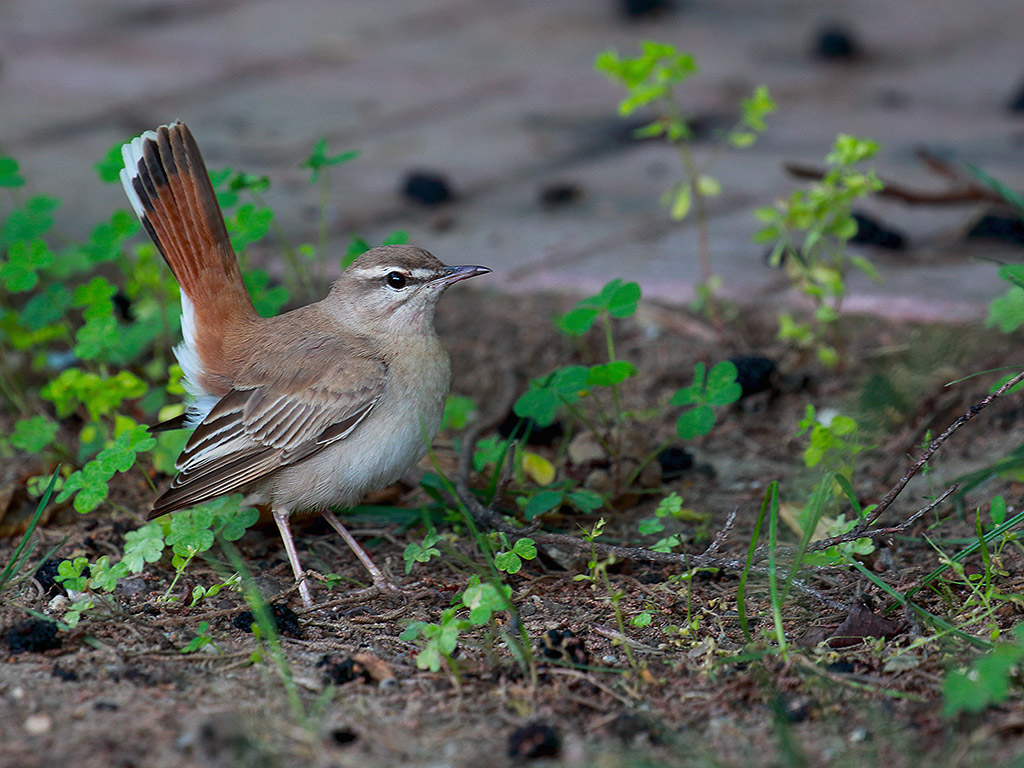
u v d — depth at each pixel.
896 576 9.51
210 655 8.59
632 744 7.43
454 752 7.32
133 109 20.75
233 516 9.76
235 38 24.42
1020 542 9.80
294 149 19.06
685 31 24.23
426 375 10.17
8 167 11.84
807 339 12.65
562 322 10.52
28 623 8.63
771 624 8.98
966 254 15.28
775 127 19.55
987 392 12.26
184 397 11.79
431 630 8.10
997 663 7.03
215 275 10.38
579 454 11.70
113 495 11.38
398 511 11.02
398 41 24.23
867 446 10.82
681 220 16.69
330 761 7.19
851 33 22.83
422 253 10.21
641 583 9.81
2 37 24.48
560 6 26.06
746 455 12.00
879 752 7.24
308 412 9.89
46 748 7.27
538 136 19.73
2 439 12.16
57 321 13.52
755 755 7.25
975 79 21.19
